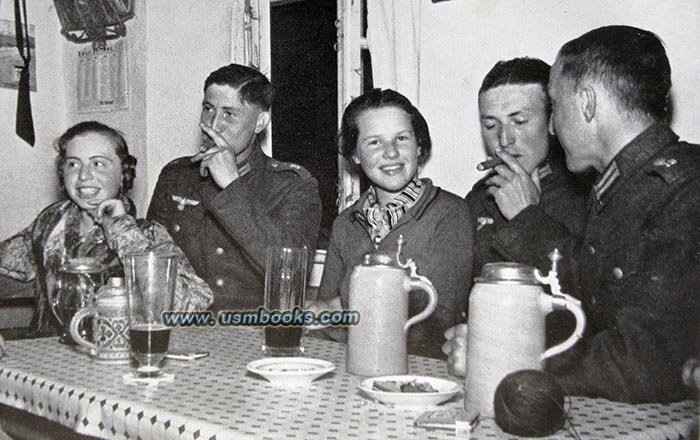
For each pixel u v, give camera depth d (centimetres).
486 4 247
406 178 210
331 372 144
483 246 216
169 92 338
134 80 348
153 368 141
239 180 227
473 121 253
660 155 135
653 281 125
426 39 262
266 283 160
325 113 294
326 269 216
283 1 305
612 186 141
